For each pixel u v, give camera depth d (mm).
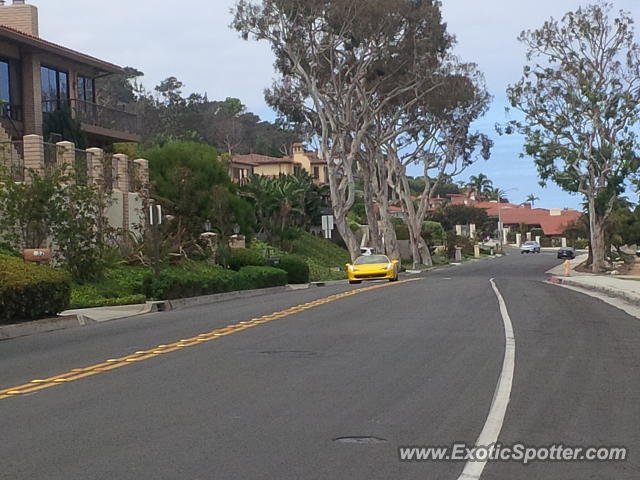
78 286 25781
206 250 36969
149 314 23719
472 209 140000
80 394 10781
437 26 54156
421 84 57250
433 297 26141
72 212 26062
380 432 8523
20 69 38312
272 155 110375
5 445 8164
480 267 75625
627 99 59000
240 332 17266
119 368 12867
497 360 13117
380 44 53844
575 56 59875
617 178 59594
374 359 13312
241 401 10125
